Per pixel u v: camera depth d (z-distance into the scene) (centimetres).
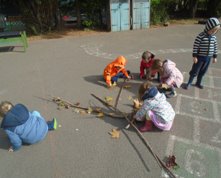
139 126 413
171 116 392
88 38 1063
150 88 392
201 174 316
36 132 368
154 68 541
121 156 351
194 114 446
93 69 687
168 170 323
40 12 1195
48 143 382
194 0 1419
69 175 323
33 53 867
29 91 563
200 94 518
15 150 369
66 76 643
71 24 1343
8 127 348
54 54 847
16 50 908
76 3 1246
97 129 411
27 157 357
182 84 562
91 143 379
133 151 360
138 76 622
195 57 509
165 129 396
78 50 884
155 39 1003
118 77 578
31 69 707
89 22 1241
